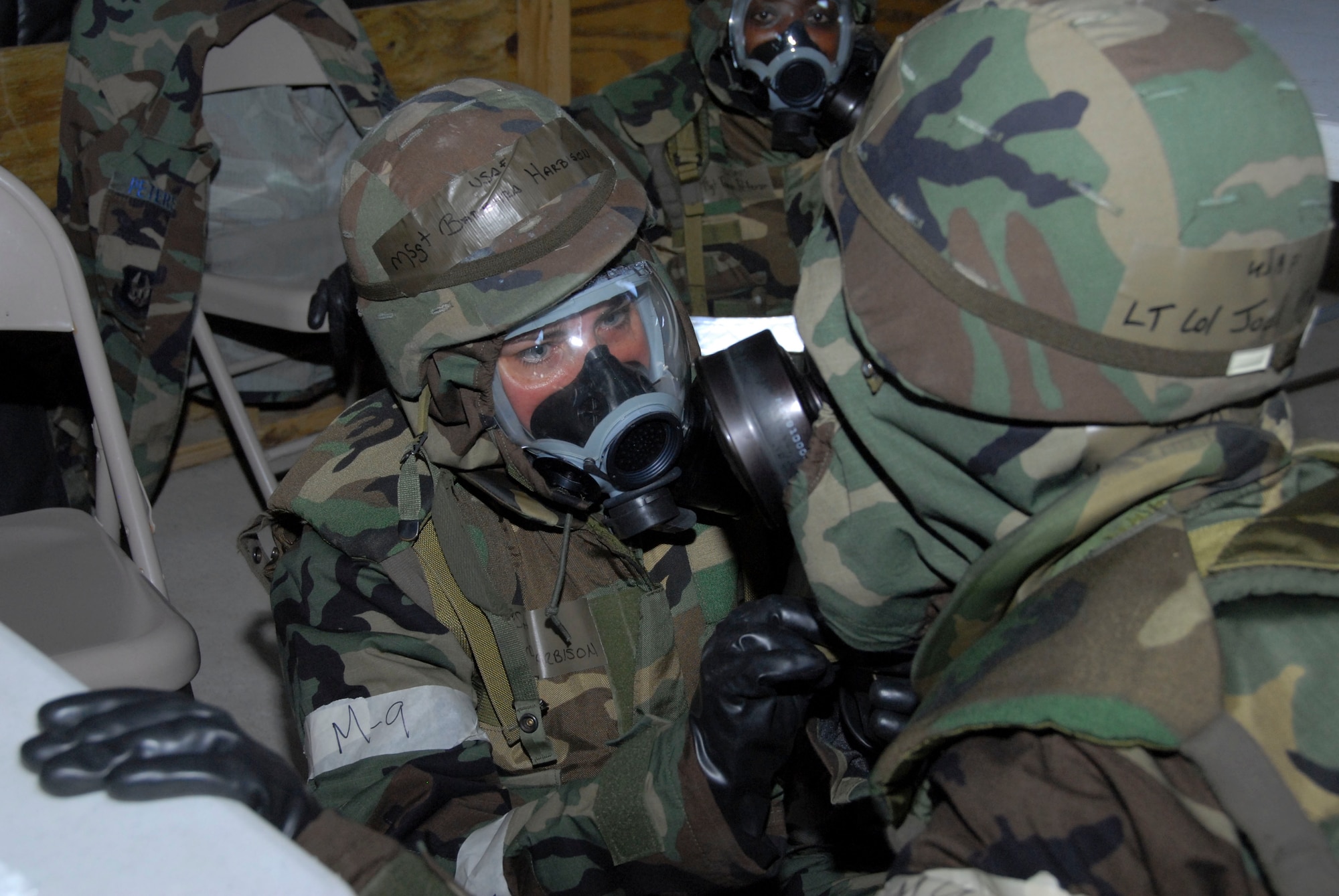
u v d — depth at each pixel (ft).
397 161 3.70
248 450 6.80
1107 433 2.35
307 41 6.86
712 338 5.49
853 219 2.61
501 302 3.53
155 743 1.70
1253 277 2.20
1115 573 2.20
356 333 6.18
